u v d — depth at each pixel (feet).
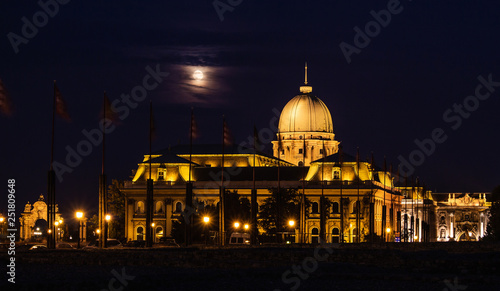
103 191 418.51
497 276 267.18
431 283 258.98
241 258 313.53
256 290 245.45
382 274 269.85
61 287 232.53
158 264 295.28
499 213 598.34
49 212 396.78
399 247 375.86
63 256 308.19
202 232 652.89
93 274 261.65
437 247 369.50
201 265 291.38
